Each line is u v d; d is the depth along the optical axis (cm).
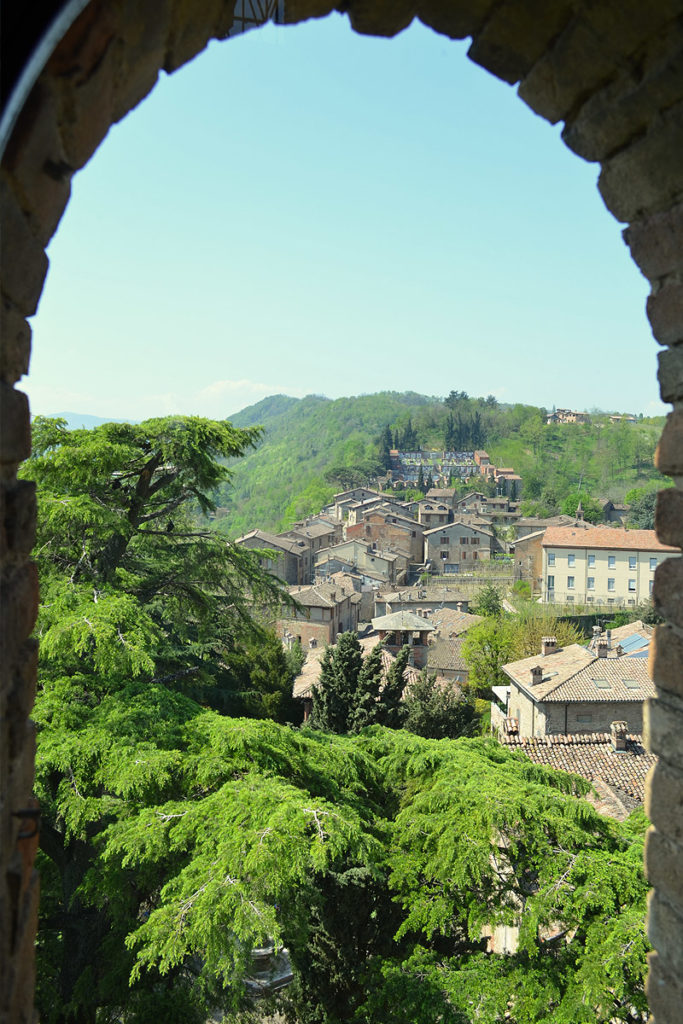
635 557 7044
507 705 3547
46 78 169
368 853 928
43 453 1573
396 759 1280
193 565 1722
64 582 1409
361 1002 1262
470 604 6109
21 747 210
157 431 1602
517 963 973
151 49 196
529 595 7319
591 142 269
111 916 1082
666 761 268
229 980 891
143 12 182
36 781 1045
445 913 1013
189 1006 1049
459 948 1248
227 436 1677
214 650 2323
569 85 259
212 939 809
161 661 1889
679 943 258
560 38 248
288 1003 1324
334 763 1207
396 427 17238
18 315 199
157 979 1105
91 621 1187
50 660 1254
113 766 1011
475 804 1075
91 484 1580
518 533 9900
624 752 2170
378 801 1342
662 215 261
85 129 191
